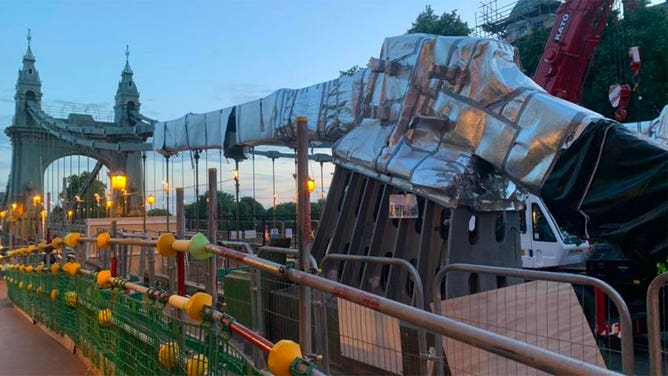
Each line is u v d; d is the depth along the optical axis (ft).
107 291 17.57
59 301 25.53
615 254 24.02
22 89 183.21
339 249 20.52
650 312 10.55
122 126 175.11
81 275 22.62
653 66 70.13
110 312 16.97
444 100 17.48
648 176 12.69
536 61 78.48
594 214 13.51
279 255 21.99
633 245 12.96
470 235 17.51
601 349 19.16
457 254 16.35
